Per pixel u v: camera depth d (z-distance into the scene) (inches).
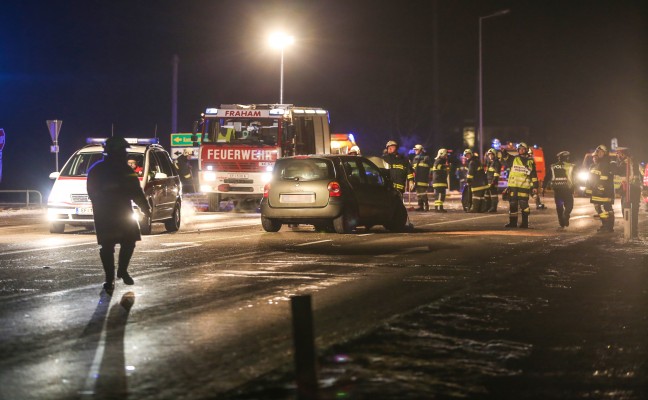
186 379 328.5
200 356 364.8
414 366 350.6
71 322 438.3
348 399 303.6
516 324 438.0
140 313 462.6
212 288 547.2
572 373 344.5
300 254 733.9
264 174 1374.3
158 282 573.0
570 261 686.5
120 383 323.9
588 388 323.3
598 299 511.2
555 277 598.2
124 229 526.6
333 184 908.0
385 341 394.9
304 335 301.1
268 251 758.5
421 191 1411.2
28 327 426.0
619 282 576.4
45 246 815.1
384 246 797.9
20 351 375.2
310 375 301.0
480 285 561.0
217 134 1389.0
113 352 373.4
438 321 442.9
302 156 934.4
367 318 448.8
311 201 911.0
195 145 1419.8
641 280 585.6
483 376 338.0
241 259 699.4
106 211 523.5
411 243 825.5
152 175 949.8
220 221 1171.3
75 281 578.6
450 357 366.9
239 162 1379.2
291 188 918.4
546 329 426.6
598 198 950.4
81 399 304.0
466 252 748.0
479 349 382.6
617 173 1003.9
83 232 993.5
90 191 527.8
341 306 483.8
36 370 343.0
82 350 377.4
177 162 1759.4
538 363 359.6
